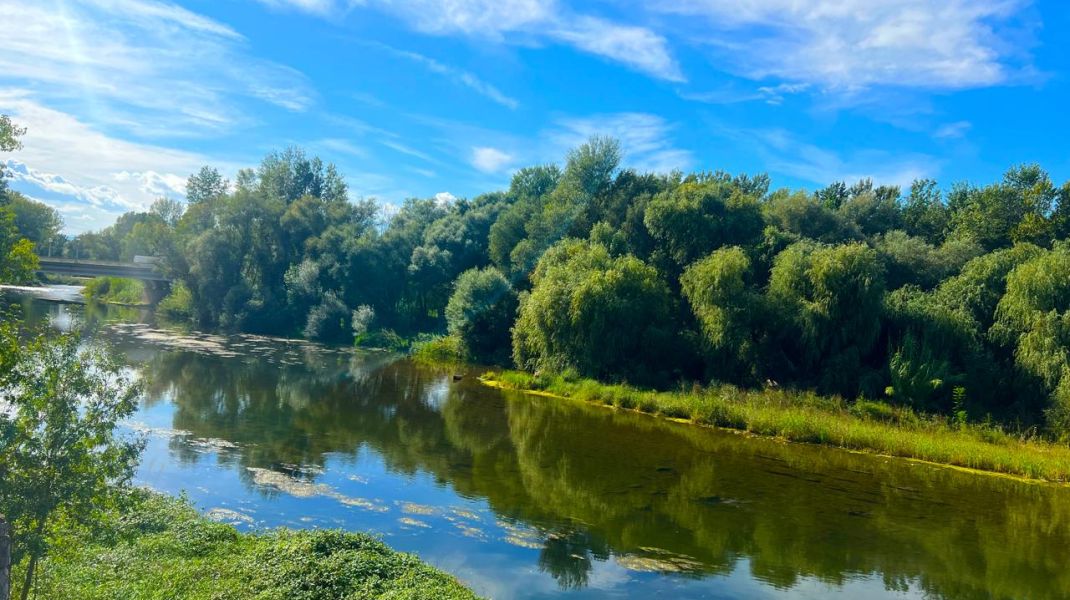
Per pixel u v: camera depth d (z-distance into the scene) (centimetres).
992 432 3011
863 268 3694
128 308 6988
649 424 3059
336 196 9088
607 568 1346
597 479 2011
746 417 3102
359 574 1046
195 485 1590
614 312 3944
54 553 833
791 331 3803
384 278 5900
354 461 1964
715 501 1875
